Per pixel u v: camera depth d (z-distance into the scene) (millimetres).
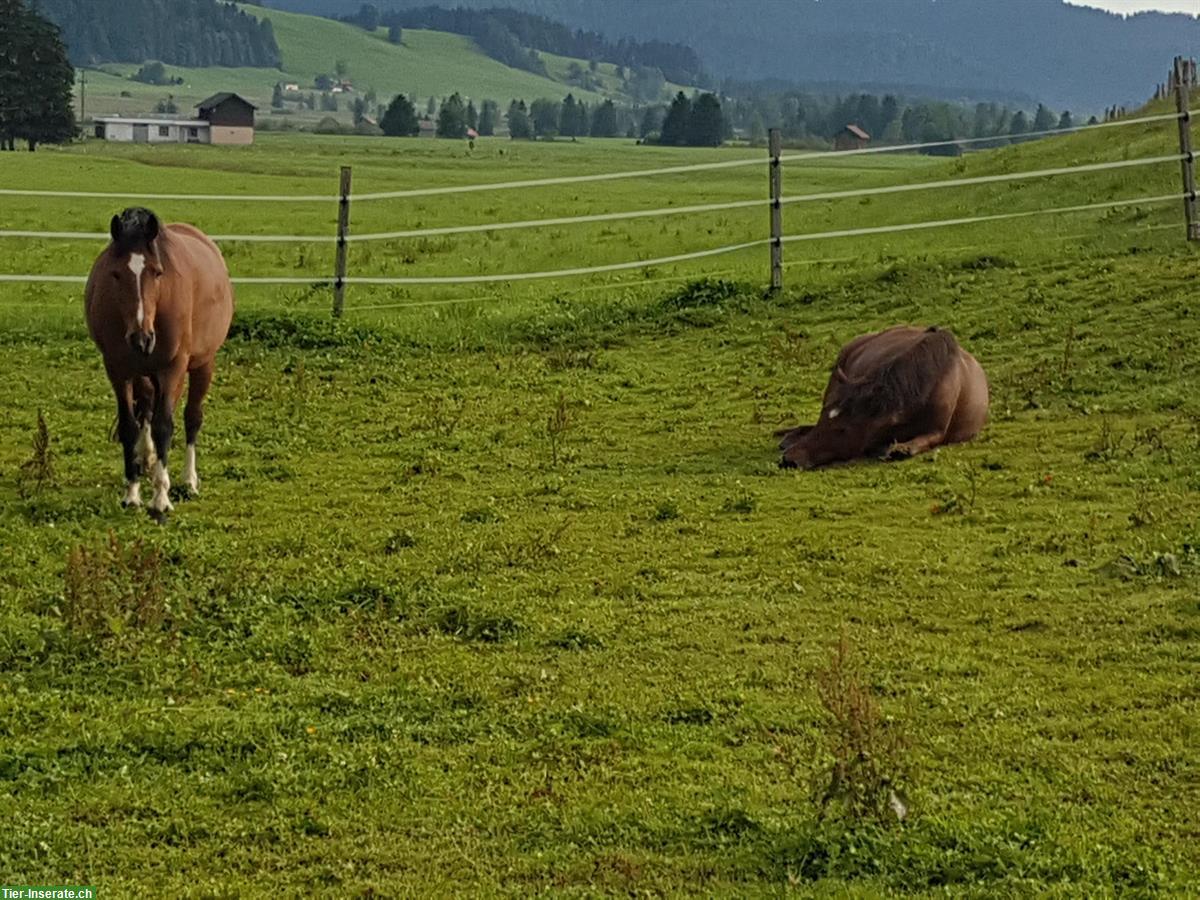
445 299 27469
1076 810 14133
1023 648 17688
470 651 17781
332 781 14969
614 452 21641
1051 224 28141
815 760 15328
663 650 17766
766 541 19344
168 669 17453
